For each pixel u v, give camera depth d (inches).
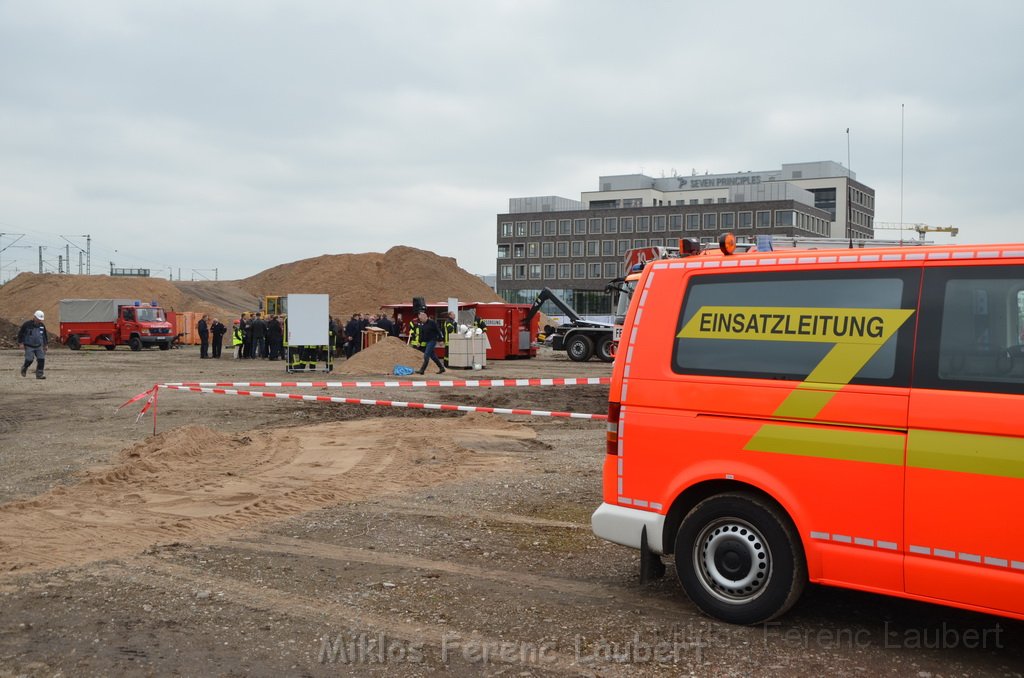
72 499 307.6
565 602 202.8
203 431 430.0
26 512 286.7
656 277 205.5
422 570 227.8
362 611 195.2
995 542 158.1
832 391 176.6
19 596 203.0
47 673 159.3
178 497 312.7
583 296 3088.1
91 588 209.8
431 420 535.2
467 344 1043.3
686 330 197.8
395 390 738.8
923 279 171.9
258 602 200.5
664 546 196.4
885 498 169.3
